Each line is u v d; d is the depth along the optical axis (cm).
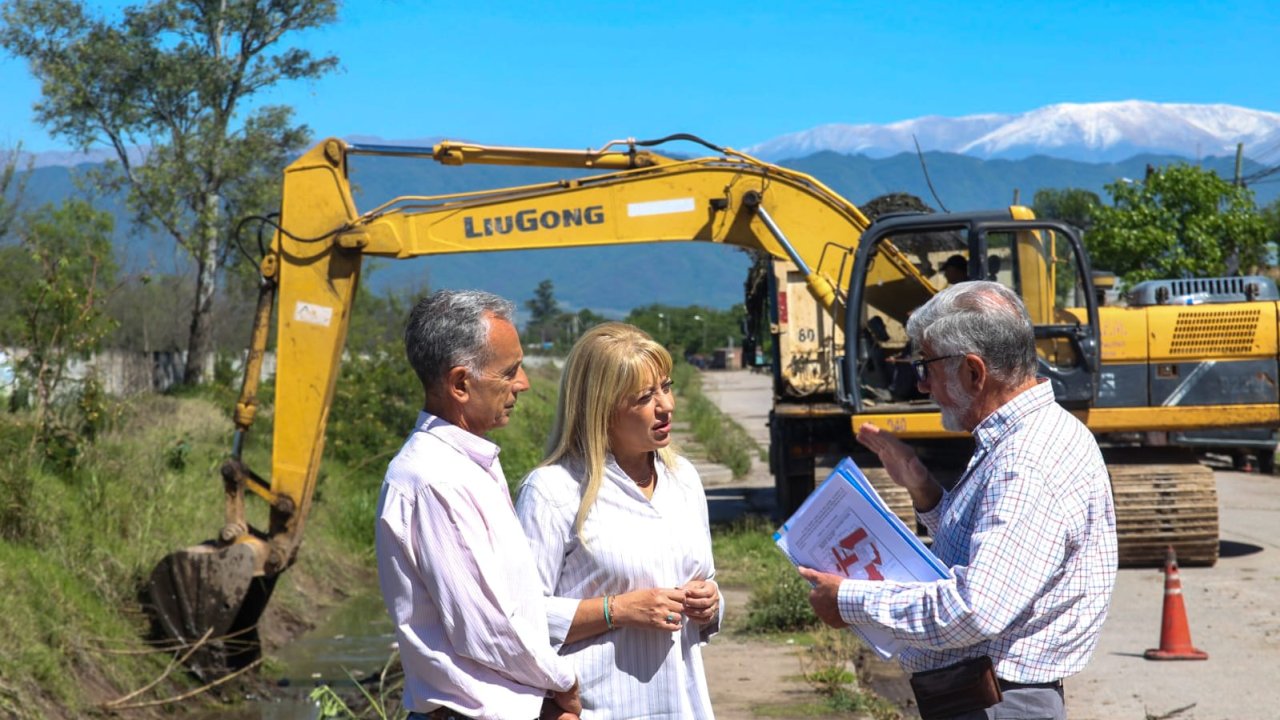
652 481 379
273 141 3112
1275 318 1245
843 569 353
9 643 709
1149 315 1246
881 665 862
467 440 339
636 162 1204
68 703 716
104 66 3025
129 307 2712
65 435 1029
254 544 912
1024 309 345
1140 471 1227
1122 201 2834
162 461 1205
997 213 1190
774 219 1243
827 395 1479
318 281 1011
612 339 368
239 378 2780
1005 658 326
